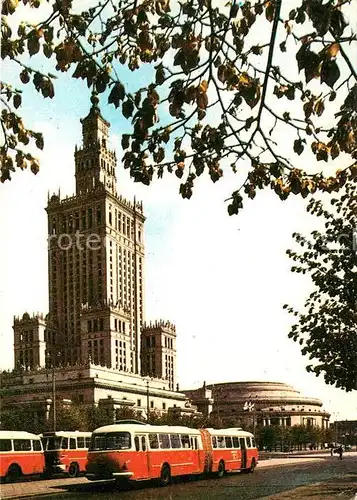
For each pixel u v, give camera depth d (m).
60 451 42.50
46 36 9.87
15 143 11.57
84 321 151.00
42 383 126.12
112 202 166.75
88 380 120.56
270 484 35.50
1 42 9.78
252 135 9.81
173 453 36.22
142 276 179.00
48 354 160.38
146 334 172.50
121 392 129.25
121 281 167.62
